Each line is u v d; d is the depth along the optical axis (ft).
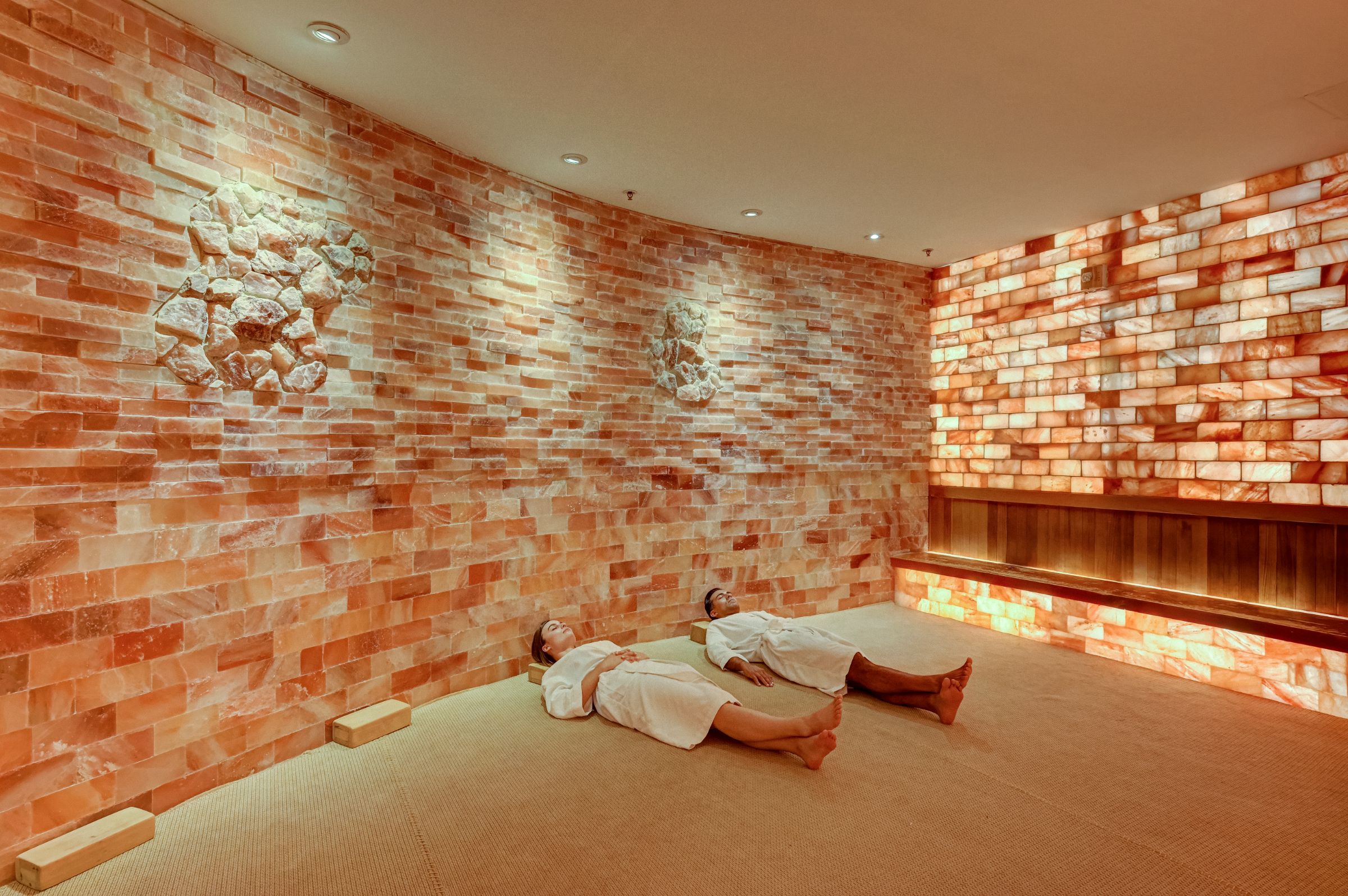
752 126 13.52
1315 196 14.76
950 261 23.11
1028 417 20.71
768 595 20.81
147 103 9.29
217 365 10.11
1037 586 18.62
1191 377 16.84
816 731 11.03
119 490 8.93
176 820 9.22
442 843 8.77
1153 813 9.72
